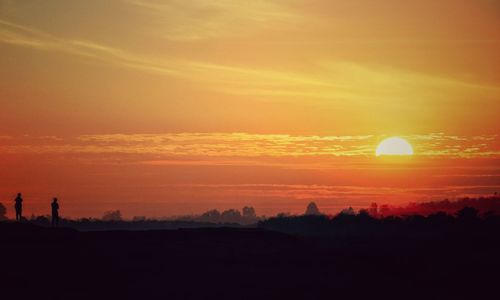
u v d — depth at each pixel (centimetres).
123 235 6538
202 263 5547
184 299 4331
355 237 9338
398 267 6381
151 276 4944
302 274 5456
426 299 4919
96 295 4291
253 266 5622
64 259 5306
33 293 4256
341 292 4928
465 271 6272
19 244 5819
